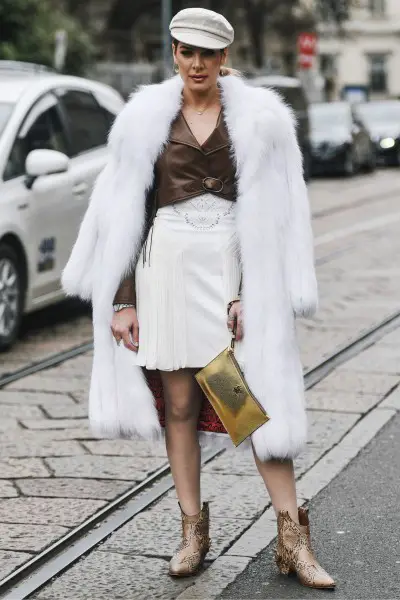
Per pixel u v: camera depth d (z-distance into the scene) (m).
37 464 8.01
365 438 8.56
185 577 6.03
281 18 55.03
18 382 10.40
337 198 28.92
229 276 5.73
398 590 5.82
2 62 14.01
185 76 5.70
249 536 6.61
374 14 87.38
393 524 6.80
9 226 11.47
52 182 12.36
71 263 5.93
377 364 10.96
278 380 5.68
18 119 12.27
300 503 7.18
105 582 6.01
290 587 5.86
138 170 5.74
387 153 41.44
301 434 5.73
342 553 6.35
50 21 35.62
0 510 7.08
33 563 6.21
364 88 66.88
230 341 5.73
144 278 5.79
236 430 5.68
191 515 6.07
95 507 7.13
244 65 55.81
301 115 32.94
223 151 5.69
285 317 5.70
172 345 5.74
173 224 5.75
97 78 42.94
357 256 18.14
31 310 12.17
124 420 5.91
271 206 5.67
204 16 5.64
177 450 6.01
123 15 54.59
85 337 12.58
